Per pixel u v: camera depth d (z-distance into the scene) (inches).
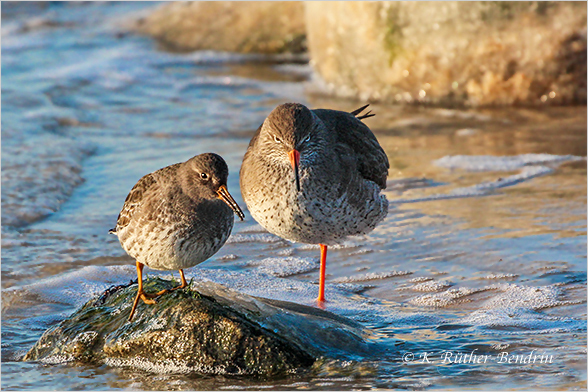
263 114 874.8
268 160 397.7
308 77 1072.8
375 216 438.0
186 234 347.6
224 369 339.9
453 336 375.6
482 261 474.6
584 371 331.6
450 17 862.5
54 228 549.6
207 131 805.2
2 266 479.2
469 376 330.6
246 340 341.4
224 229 359.6
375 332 382.3
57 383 332.8
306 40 1215.6
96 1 1558.8
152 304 356.5
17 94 923.4
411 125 814.5
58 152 711.1
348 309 414.3
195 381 332.2
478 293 431.8
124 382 332.2
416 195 600.7
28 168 660.7
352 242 522.6
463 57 869.2
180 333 342.3
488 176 639.8
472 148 722.2
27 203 587.2
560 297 419.2
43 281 458.6
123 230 358.9
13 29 1357.0
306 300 428.8
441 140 753.6
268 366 339.9
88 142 757.9
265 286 450.9
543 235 508.1
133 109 896.9
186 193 348.2
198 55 1210.6
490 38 855.1
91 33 1344.7
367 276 466.0
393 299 430.3
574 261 465.4
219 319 344.5
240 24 1256.8
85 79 1029.8
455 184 621.9
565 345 359.6
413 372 335.9
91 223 561.3
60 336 365.1
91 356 355.9
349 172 410.0
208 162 346.3
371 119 839.7
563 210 551.5
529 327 383.9
